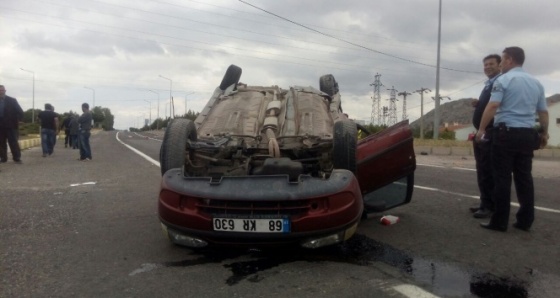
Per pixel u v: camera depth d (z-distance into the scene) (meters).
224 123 5.68
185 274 3.56
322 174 4.27
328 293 3.19
